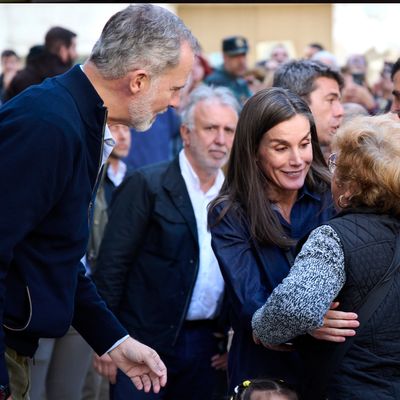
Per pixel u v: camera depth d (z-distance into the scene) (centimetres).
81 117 246
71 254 249
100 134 250
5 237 228
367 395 229
